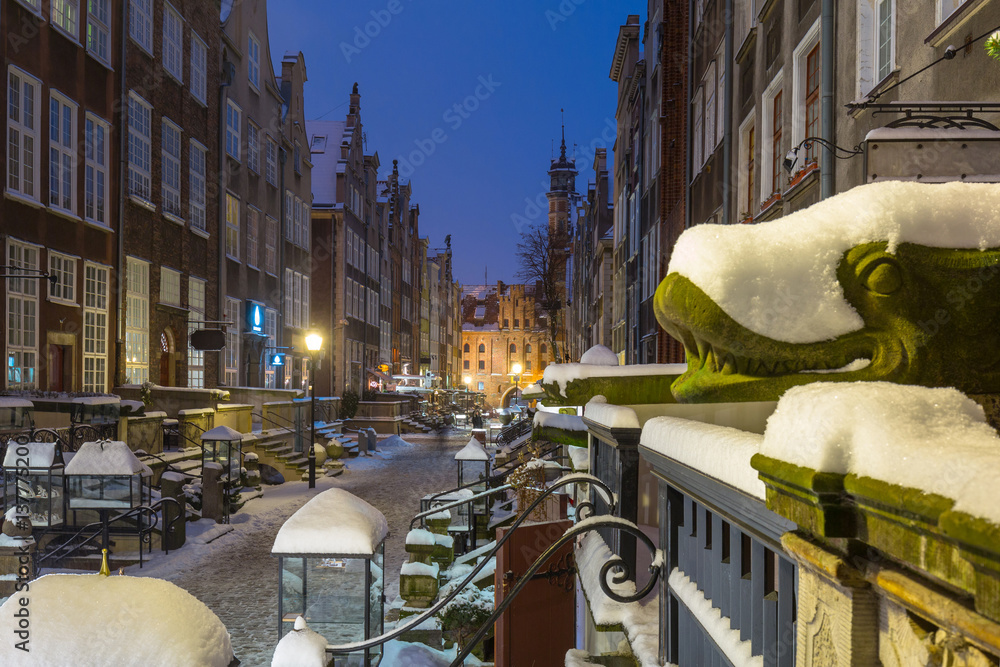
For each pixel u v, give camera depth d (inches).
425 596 378.3
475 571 160.7
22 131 679.7
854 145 323.6
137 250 890.1
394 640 349.7
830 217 72.6
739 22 557.6
